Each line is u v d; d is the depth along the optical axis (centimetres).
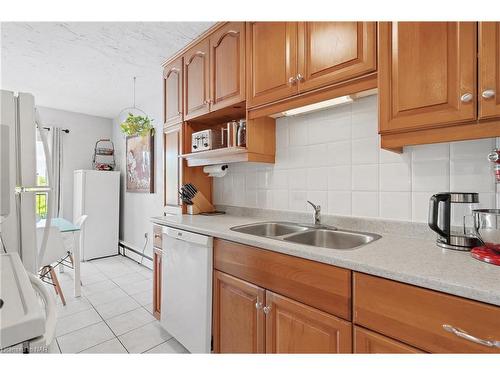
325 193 167
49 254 234
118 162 451
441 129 100
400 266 85
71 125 429
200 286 155
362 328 90
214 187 251
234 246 138
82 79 295
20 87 318
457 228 120
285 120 190
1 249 110
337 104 145
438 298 75
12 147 112
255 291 126
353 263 91
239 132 187
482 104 89
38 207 395
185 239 165
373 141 147
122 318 221
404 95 105
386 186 143
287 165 189
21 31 204
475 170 117
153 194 358
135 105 394
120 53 239
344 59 126
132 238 407
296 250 108
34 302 64
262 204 206
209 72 199
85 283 300
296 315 109
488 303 67
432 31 99
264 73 161
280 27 153
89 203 391
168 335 195
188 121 231
